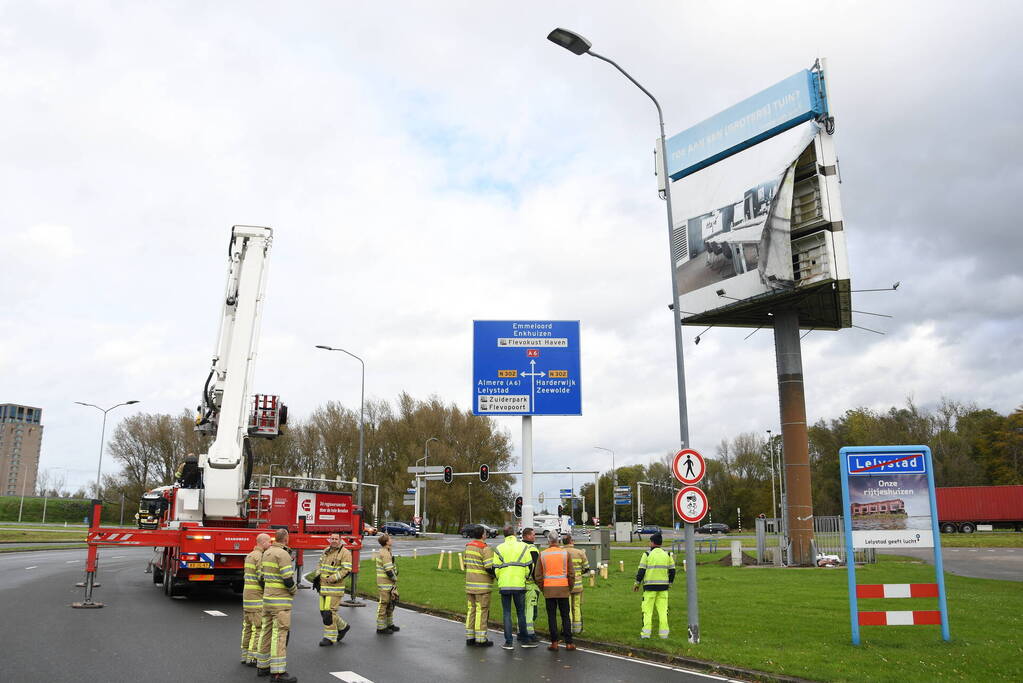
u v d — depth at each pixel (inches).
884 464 470.3
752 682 371.2
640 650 444.8
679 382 506.0
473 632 480.7
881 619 455.2
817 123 1182.9
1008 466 3272.6
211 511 669.9
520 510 895.1
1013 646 444.1
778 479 4288.9
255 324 698.2
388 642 480.7
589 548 931.3
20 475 6358.3
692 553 472.4
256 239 712.4
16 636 458.0
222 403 673.6
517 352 916.6
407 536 2684.5
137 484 3122.5
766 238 1217.4
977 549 1696.6
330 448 3181.6
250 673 365.7
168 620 542.9
